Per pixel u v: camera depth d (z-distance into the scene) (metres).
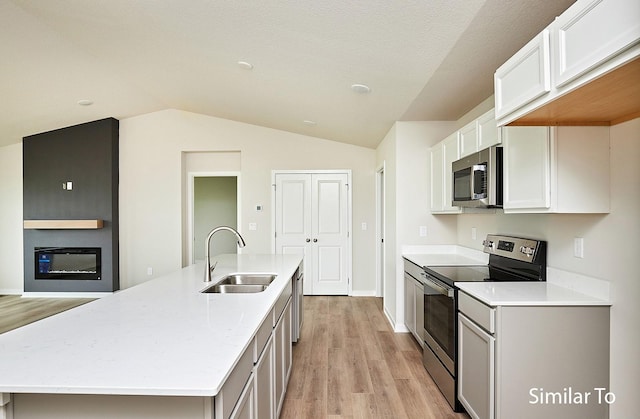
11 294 5.75
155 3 2.34
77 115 5.19
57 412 1.06
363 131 4.61
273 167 5.69
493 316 1.82
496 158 2.29
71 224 5.35
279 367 2.18
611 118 1.69
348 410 2.37
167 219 5.71
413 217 3.88
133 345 1.25
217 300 1.88
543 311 1.81
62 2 2.60
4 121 4.92
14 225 5.84
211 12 2.30
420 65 2.45
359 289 5.69
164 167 5.71
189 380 0.99
